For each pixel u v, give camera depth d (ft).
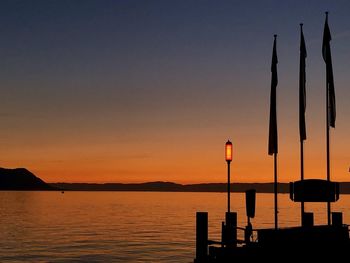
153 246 141.79
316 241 60.49
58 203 558.15
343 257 61.46
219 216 280.10
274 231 58.54
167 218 277.03
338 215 66.90
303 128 69.97
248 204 65.62
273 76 68.49
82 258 120.26
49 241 156.35
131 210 383.86
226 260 59.93
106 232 186.60
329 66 69.56
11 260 118.01
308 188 62.75
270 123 68.54
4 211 358.64
